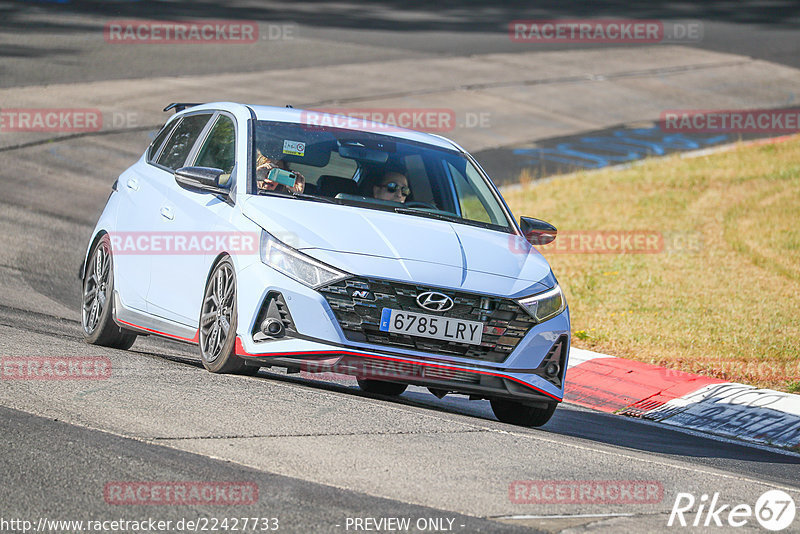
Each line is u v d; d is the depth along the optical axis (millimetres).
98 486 16438
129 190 30672
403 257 23891
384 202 26734
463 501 17141
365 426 21391
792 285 47438
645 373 35281
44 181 62969
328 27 131375
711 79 116625
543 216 62906
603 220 61531
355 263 23344
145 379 23719
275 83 98125
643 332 40250
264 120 28172
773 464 26109
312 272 23250
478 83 107000
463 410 29688
